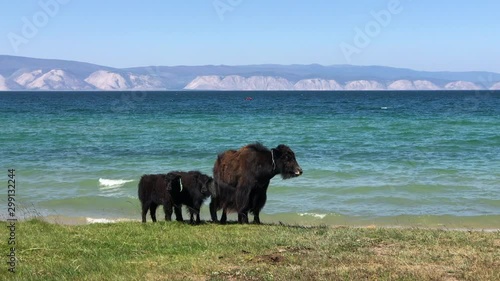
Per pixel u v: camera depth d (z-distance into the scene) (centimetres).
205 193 1373
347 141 3731
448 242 1116
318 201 1956
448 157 2969
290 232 1234
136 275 868
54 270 898
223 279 840
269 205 1897
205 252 1023
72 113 7325
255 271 877
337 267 901
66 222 1631
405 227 1503
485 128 4591
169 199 1393
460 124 5034
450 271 875
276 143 3638
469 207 1855
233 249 1047
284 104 10638
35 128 4850
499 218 1688
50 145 3597
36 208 1867
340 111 7675
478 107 8650
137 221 1501
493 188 2142
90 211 1828
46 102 11694
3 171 2589
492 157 2948
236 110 8169
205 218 1677
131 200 1978
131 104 10806
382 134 4169
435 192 2083
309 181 2294
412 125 4938
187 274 878
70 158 3005
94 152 3244
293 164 1349
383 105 9800
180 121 5694
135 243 1105
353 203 1925
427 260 946
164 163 2808
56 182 2322
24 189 2194
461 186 2181
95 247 1074
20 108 8806
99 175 2483
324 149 3334
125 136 4125
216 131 4503
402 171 2527
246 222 1399
